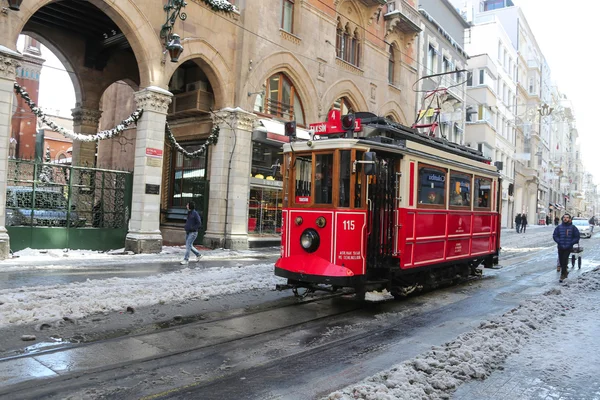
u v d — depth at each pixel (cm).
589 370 545
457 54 3538
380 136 895
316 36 2012
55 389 455
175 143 1545
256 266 1278
